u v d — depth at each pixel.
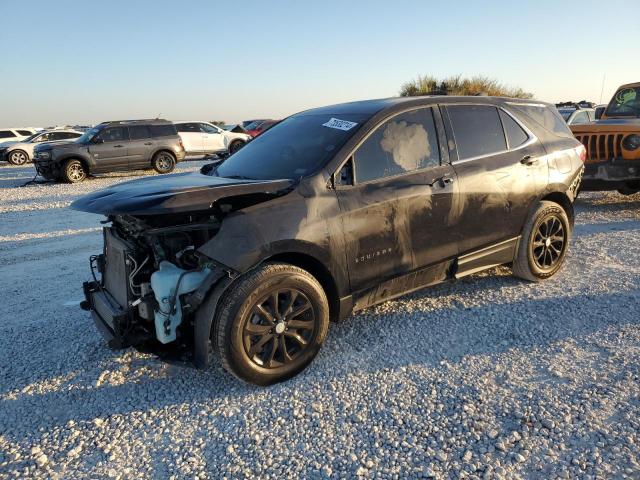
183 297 3.24
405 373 3.47
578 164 5.23
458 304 4.57
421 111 4.19
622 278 5.00
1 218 9.98
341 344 3.92
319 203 3.48
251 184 3.30
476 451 2.68
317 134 4.04
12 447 2.88
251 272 3.24
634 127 7.66
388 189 3.80
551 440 2.72
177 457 2.76
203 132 22.73
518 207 4.64
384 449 2.74
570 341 3.79
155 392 3.39
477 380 3.33
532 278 4.96
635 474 2.45
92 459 2.77
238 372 3.24
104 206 3.12
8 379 3.60
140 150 17.91
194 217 3.34
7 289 5.59
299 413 3.09
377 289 3.86
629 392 3.10
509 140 4.73
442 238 4.14
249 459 2.72
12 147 25.31
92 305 3.94
